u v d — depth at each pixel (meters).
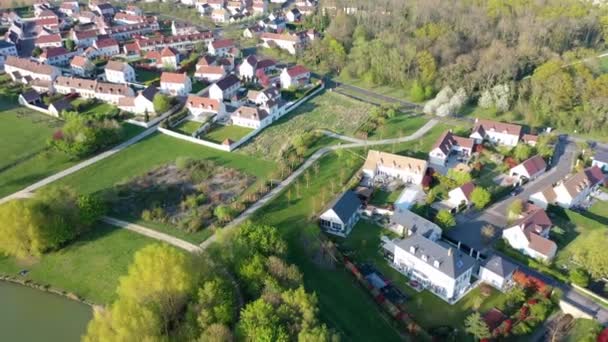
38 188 131.62
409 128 167.75
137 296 84.19
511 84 179.62
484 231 114.00
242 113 168.38
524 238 107.94
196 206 125.00
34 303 97.19
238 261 93.94
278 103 177.12
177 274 86.31
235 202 126.12
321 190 131.50
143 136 161.50
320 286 98.12
